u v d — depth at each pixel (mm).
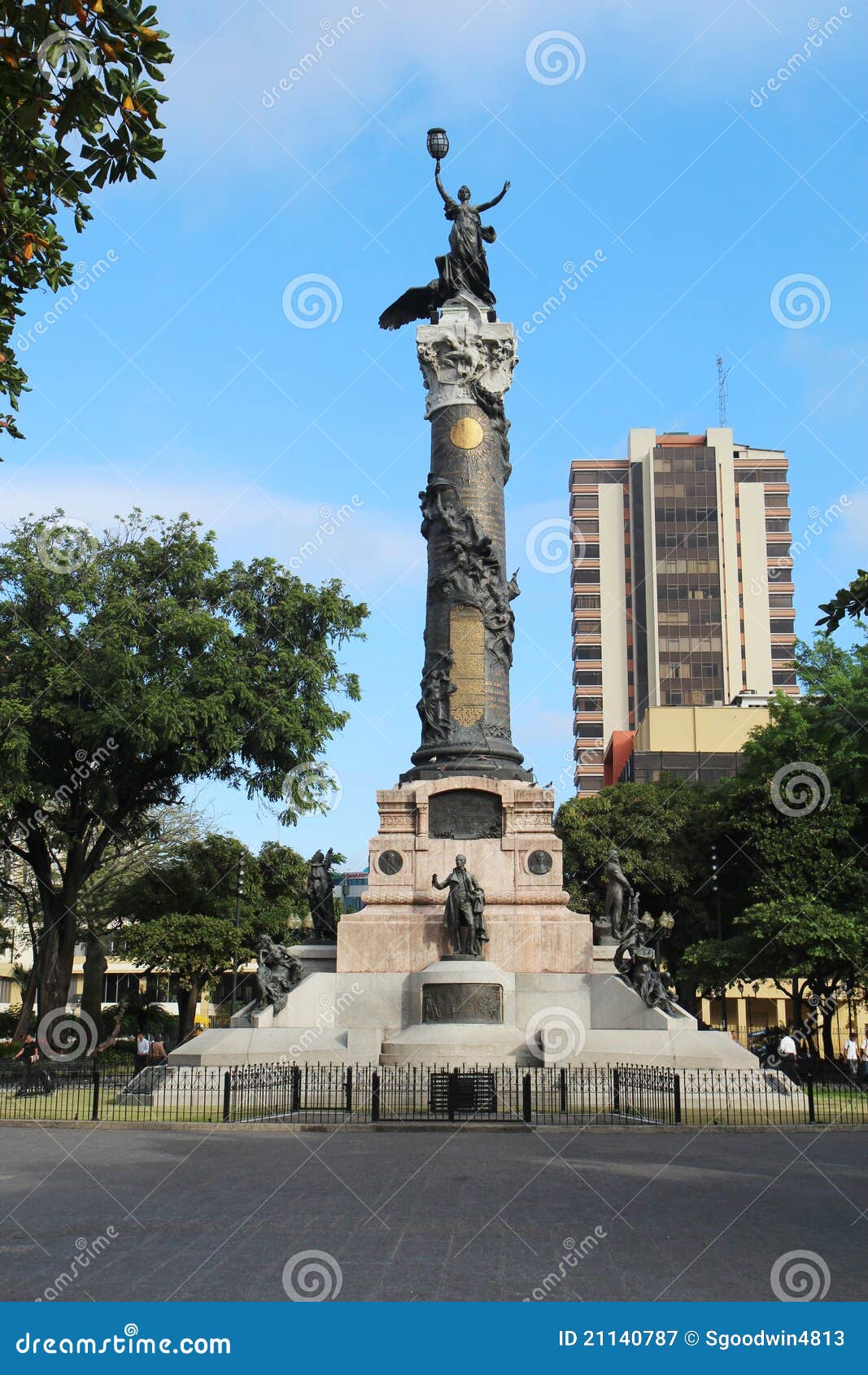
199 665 50781
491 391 46094
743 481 139375
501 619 44844
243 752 53281
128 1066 55344
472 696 44000
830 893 56125
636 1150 23734
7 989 99812
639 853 70000
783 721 60000
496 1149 23750
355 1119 28562
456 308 47500
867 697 48625
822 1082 49125
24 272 16875
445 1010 37500
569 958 39812
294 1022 39250
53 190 15156
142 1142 25125
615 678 135750
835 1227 15438
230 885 68312
